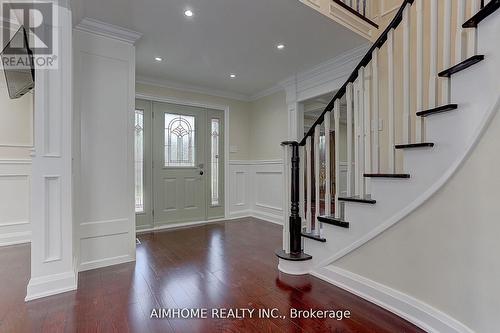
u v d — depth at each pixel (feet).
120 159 8.75
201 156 15.31
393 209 5.67
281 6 7.52
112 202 8.57
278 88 14.85
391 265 5.74
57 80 6.46
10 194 11.03
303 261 7.70
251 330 5.02
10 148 11.11
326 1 8.09
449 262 4.61
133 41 9.01
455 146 4.52
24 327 5.08
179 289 6.72
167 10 7.63
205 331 4.98
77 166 7.88
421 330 4.98
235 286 6.90
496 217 3.84
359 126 7.00
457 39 4.85
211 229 13.46
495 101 3.79
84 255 8.03
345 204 6.84
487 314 3.95
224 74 12.94
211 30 8.79
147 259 9.00
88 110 8.14
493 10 3.81
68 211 6.62
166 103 14.17
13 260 8.89
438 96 5.55
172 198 14.28
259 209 16.34
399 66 8.59
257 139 16.61
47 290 6.30
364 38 9.38
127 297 6.29
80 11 7.47
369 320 5.36
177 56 10.84
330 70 11.71
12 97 10.01
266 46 9.98
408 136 5.80
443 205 4.73
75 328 5.06
